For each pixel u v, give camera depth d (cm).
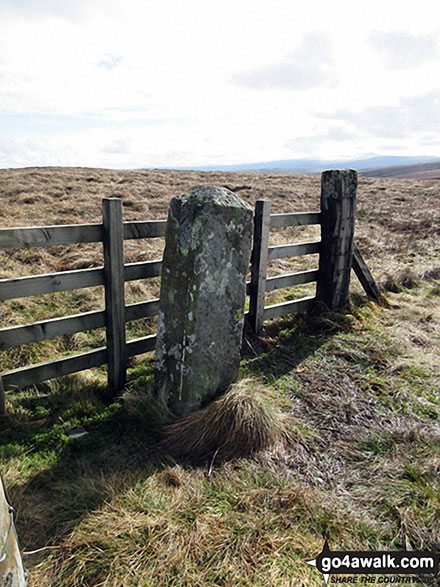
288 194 2039
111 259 337
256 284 461
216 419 295
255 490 249
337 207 504
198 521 224
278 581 195
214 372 330
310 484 262
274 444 296
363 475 271
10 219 1012
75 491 243
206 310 310
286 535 220
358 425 325
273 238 1039
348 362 425
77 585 189
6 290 296
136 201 1415
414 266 799
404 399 359
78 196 1471
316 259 870
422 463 279
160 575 195
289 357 436
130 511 230
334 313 527
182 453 288
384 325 520
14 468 261
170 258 313
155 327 511
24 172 2320
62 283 323
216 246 305
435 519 232
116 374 368
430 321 535
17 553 151
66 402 346
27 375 325
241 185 2266
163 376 331
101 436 305
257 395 312
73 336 468
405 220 1373
